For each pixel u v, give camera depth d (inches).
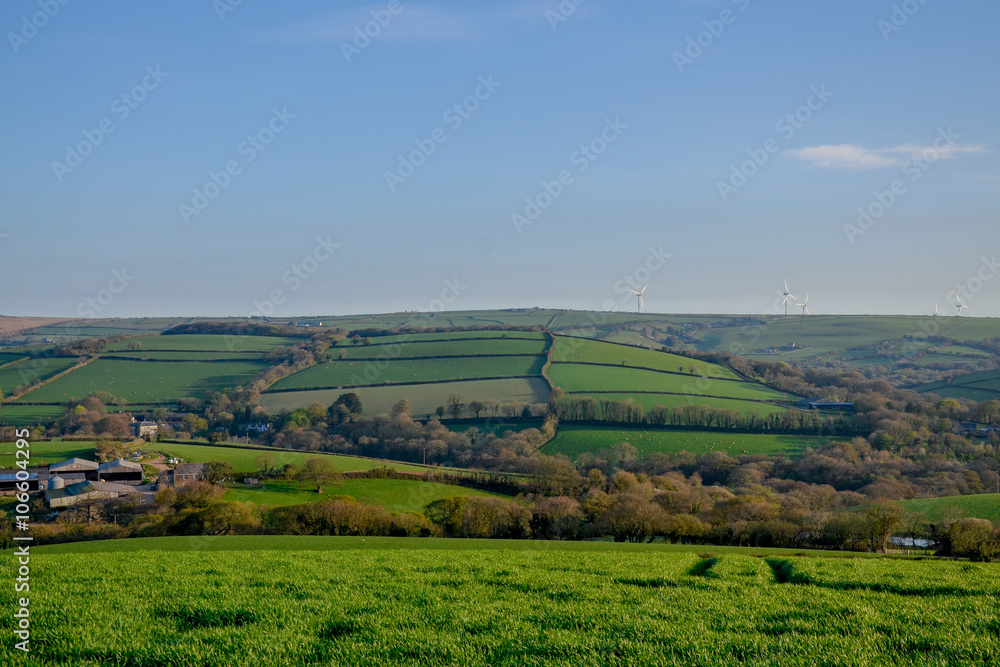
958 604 962.1
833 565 1402.6
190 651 740.7
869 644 754.2
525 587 1130.0
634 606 967.0
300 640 786.2
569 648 753.6
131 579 1175.6
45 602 965.8
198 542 2036.2
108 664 719.1
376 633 818.8
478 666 708.7
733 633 812.0
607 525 2635.3
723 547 2139.5
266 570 1293.1
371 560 1462.8
